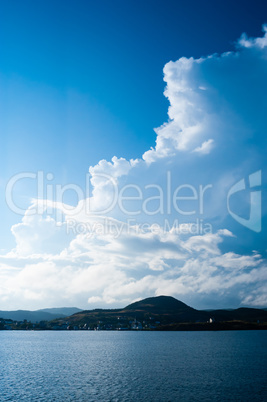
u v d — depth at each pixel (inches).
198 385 3026.6
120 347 7790.4
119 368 4143.7
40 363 4746.6
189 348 7293.3
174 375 3570.4
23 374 3713.1
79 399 2539.4
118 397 2596.0
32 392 2770.7
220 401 2470.5
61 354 6117.1
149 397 2593.5
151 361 4877.0
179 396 2623.0
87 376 3545.8
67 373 3769.7
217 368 4082.2
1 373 3796.8
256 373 3688.5
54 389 2881.4
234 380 3260.3
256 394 2677.2
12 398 2573.8
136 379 3339.1
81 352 6540.4
